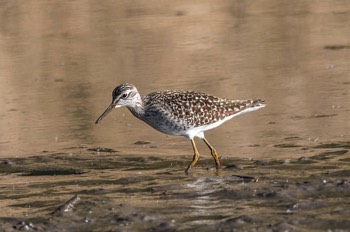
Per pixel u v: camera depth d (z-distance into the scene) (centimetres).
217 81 1927
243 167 1363
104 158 1458
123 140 1580
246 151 1470
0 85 1969
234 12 2530
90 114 1748
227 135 1584
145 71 2036
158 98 1480
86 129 1658
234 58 2114
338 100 1752
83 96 1870
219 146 1519
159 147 1534
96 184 1299
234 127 1628
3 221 1107
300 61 2069
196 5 2592
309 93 1809
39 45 2266
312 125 1600
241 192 1199
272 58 2098
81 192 1253
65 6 2573
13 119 1727
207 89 1867
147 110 1481
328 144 1473
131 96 1479
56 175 1365
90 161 1441
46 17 2480
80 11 2544
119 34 2344
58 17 2480
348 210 1101
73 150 1515
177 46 2231
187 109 1455
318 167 1332
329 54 2108
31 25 2422
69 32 2370
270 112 1703
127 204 1167
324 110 1692
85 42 2286
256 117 1680
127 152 1497
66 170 1394
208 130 1609
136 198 1204
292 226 1050
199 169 1380
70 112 1764
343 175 1277
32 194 1254
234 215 1104
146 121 1498
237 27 2388
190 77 1970
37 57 2173
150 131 1641
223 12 2533
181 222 1086
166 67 2062
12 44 2275
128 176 1339
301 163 1363
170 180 1309
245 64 2061
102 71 2052
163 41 2273
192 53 2167
